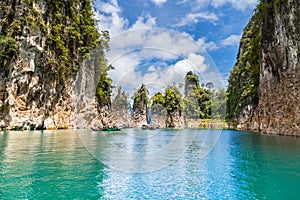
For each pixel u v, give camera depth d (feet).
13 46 82.28
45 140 53.06
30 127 88.22
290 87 74.54
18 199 19.80
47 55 94.68
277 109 83.51
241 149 46.65
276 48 81.87
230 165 32.24
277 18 80.33
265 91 94.63
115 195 21.04
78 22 106.63
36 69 90.89
